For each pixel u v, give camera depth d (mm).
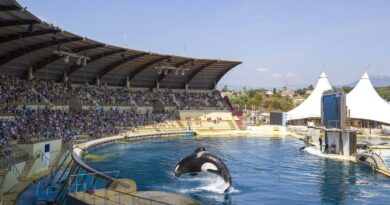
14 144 28094
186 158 24500
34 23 34875
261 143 55500
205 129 72625
